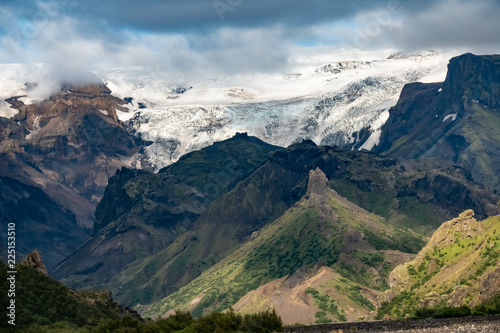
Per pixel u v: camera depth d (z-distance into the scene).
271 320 165.50
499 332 123.88
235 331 163.50
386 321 142.88
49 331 174.62
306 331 147.50
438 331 129.12
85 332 177.50
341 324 147.25
